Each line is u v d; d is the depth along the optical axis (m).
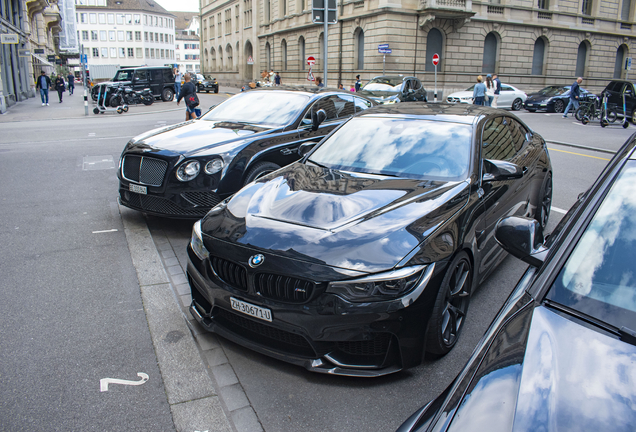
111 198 6.66
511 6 33.44
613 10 38.97
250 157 5.09
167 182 4.90
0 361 2.93
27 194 6.84
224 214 3.25
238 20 59.44
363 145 4.03
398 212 2.95
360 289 2.51
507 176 3.58
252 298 2.75
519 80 35.44
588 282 1.63
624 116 17.66
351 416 2.50
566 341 1.41
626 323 1.47
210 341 3.19
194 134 5.41
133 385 2.73
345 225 2.84
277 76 30.78
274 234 2.84
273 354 2.80
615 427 1.14
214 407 2.56
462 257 3.02
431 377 2.82
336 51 34.75
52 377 2.79
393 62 30.30
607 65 39.94
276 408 2.56
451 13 30.19
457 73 32.41
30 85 36.16
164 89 30.66
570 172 9.11
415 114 4.33
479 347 1.62
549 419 1.17
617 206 1.84
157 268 4.35
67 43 65.38
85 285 3.99
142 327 3.35
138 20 120.62
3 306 3.61
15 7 30.97
